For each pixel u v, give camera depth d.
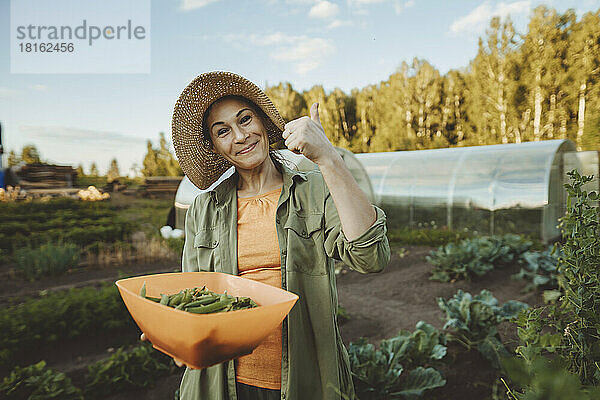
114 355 3.75
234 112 1.42
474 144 22.81
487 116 22.14
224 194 1.58
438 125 24.80
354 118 29.78
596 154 8.83
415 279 6.71
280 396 1.39
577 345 1.09
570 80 19.56
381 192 11.80
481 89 22.30
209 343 0.94
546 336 1.08
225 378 1.41
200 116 1.51
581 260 1.22
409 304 5.67
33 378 3.32
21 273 8.22
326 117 30.00
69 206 17.52
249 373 1.42
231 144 1.44
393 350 3.25
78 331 4.73
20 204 16.28
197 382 1.46
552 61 19.94
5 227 11.88
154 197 24.98
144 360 3.76
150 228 13.99
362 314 5.44
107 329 4.89
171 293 1.33
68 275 8.23
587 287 1.20
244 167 1.47
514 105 21.30
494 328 3.61
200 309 1.06
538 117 20.38
